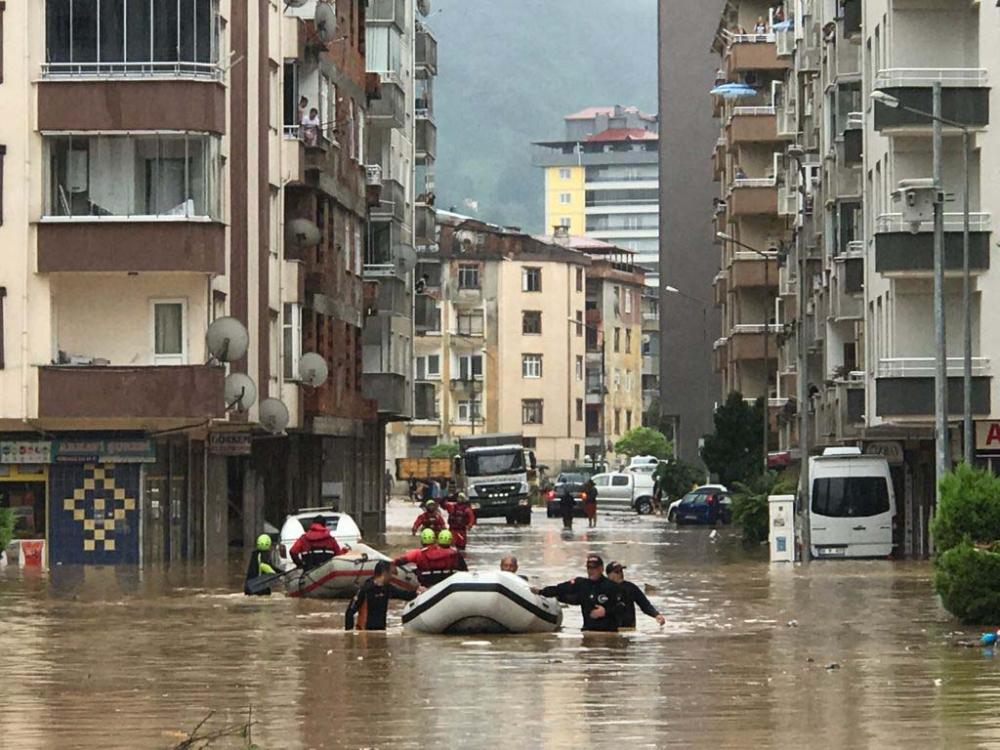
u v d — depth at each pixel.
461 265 162.12
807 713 18.97
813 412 72.50
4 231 47.66
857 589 39.81
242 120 53.81
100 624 31.55
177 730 18.22
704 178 120.44
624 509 107.94
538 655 25.75
